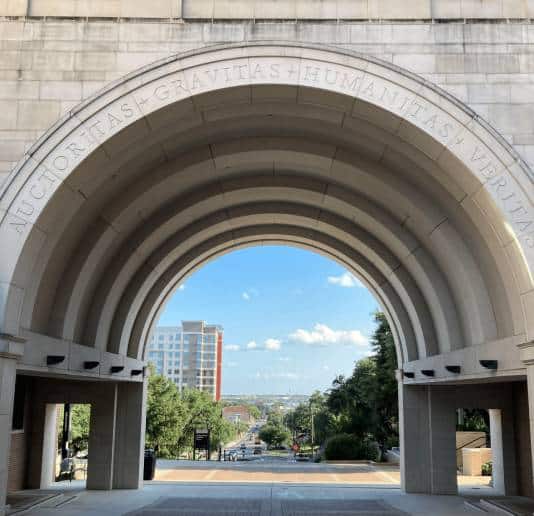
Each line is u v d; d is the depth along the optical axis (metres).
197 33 12.73
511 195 12.16
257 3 12.86
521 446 20.08
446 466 20.27
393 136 13.91
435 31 12.76
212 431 78.31
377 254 19.52
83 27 12.78
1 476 11.43
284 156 16.16
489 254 14.25
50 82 12.58
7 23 12.78
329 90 12.53
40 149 12.31
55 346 14.19
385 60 12.65
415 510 16.45
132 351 20.95
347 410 48.12
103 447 20.73
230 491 20.31
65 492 19.62
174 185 16.59
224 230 21.03
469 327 16.45
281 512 15.87
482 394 20.75
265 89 12.70
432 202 15.56
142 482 21.56
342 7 12.83
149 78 12.53
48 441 21.70
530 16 12.82
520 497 19.17
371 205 17.64
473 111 12.45
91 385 21.12
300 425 141.75
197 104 12.82
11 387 11.81
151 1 12.88
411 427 20.81
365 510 16.33
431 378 18.06
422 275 17.80
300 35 12.71
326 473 26.47
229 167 16.75
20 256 11.97
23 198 12.16
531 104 12.48
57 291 15.15
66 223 13.50
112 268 17.42
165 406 52.00
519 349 12.20
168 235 19.16
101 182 13.89
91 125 12.40
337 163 15.95
